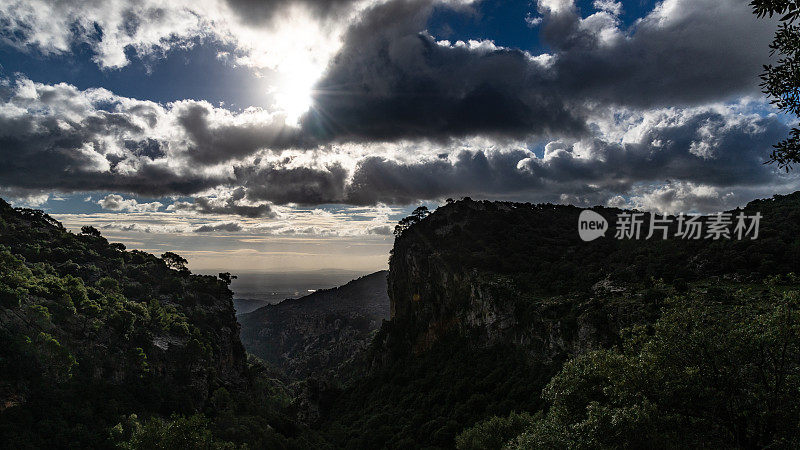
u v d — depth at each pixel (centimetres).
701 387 2112
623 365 2520
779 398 1995
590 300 8056
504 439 5603
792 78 1302
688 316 2339
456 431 7838
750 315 2278
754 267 7438
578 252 12312
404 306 14962
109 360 8369
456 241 14175
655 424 2088
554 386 3008
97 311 9206
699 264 8188
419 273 14262
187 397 9219
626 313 6956
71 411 6575
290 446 8962
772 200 11206
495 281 10825
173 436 4525
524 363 8694
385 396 11656
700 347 2200
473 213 15775
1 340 6712
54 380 7025
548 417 2959
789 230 8250
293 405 13638
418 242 15088
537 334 8619
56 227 15275
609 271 9894
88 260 13238
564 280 10294
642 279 8669
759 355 2103
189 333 11400
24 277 9038
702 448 2069
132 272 13900
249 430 8631
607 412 2208
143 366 8906
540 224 15850
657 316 6419
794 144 1314
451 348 11275
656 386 2262
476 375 9462
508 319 9756
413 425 9019
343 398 13500
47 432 5981
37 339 7250
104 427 6625
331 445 9594
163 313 11462
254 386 14412
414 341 13288
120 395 7794
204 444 4759
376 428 9669
